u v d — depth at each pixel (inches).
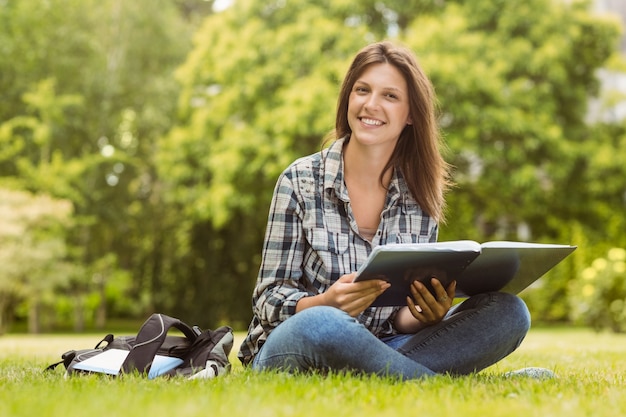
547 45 633.0
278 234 122.6
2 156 679.7
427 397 93.7
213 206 639.1
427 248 102.8
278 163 593.6
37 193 667.4
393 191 127.6
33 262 582.6
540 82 653.3
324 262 121.8
